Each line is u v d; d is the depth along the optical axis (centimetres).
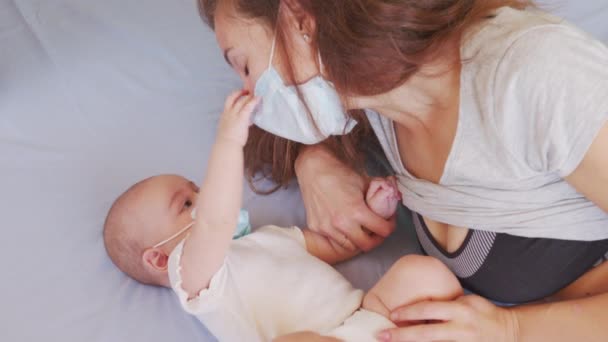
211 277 109
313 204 134
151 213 130
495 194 100
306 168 137
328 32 86
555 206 99
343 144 137
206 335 121
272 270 121
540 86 80
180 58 181
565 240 102
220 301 110
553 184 97
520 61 82
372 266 133
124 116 167
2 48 186
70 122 166
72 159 157
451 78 93
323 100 102
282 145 141
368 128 133
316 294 118
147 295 129
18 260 134
